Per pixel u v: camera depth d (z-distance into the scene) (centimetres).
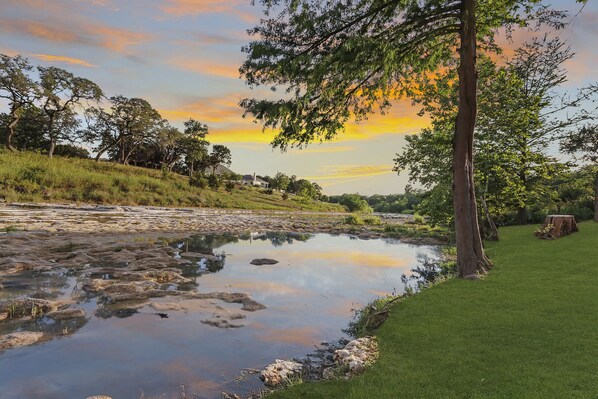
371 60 1122
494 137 1819
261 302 940
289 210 7694
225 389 503
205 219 3581
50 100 6425
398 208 13262
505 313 687
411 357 547
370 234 2848
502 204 1945
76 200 4341
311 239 2536
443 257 1762
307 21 1062
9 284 1005
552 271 964
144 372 545
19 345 625
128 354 605
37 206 3462
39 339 654
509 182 1864
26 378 516
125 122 7938
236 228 2977
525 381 436
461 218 1055
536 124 2214
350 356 566
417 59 1389
